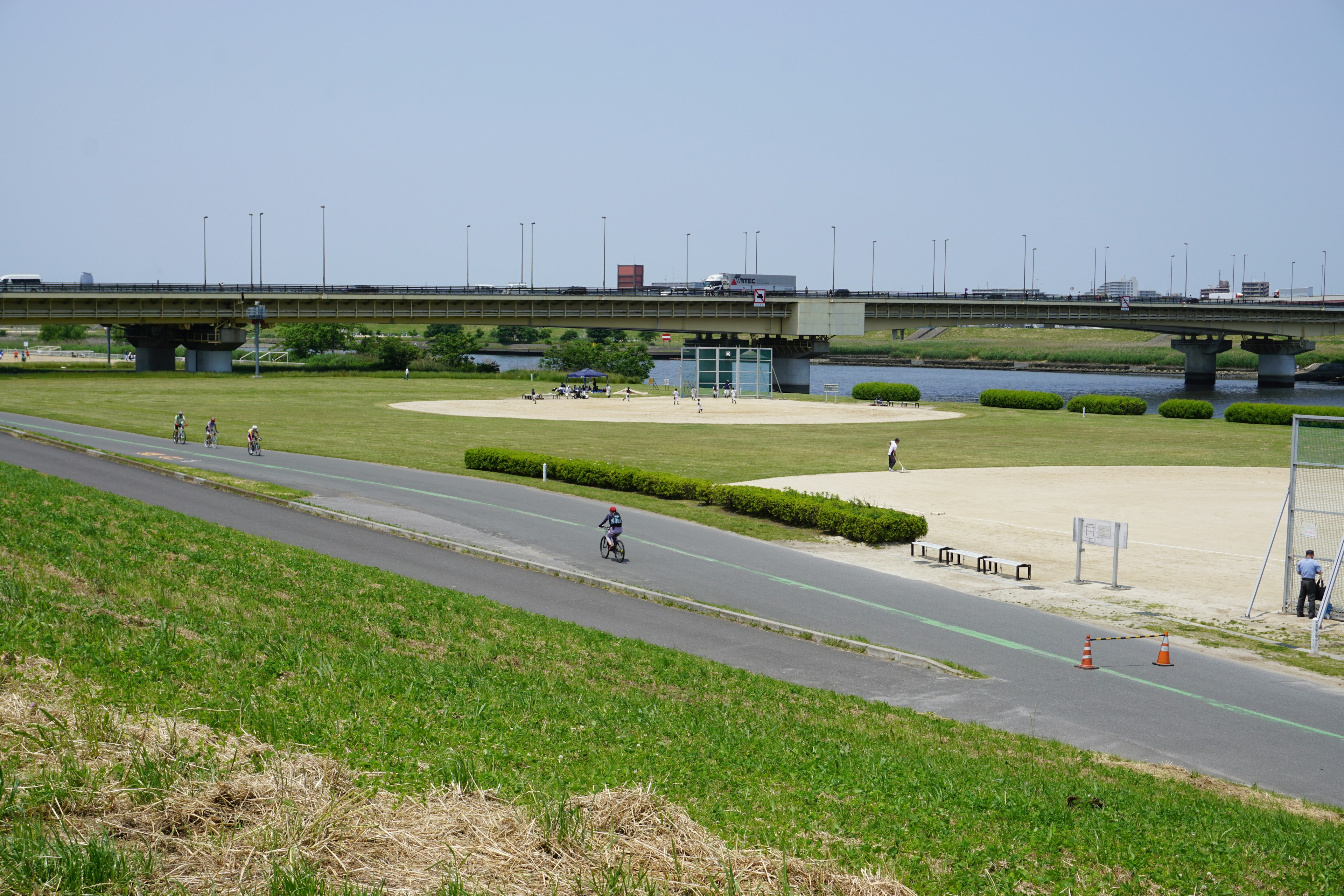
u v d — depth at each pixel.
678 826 10.62
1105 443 71.75
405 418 82.94
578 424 81.81
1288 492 29.03
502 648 21.09
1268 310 157.25
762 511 41.75
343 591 24.41
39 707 11.80
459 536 36.69
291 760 11.39
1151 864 11.52
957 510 44.81
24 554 21.20
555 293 139.75
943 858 11.10
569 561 33.31
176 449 57.44
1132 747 18.69
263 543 29.48
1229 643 25.89
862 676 22.77
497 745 13.16
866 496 48.28
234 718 12.59
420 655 19.42
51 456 50.88
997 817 12.77
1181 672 23.44
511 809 10.61
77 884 8.23
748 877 9.73
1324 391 159.88
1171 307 153.38
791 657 24.02
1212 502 47.34
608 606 28.23
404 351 153.50
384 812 10.33
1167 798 14.90
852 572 33.03
